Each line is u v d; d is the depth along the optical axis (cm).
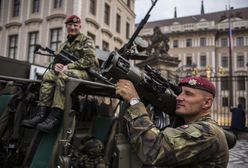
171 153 183
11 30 2962
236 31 6406
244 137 1366
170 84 253
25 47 2841
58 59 346
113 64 212
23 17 2911
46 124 268
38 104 301
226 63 6462
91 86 291
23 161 306
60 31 2666
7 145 325
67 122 261
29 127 296
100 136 334
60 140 254
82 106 323
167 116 268
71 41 362
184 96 212
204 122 197
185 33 6644
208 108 209
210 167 190
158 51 1561
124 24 3556
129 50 257
